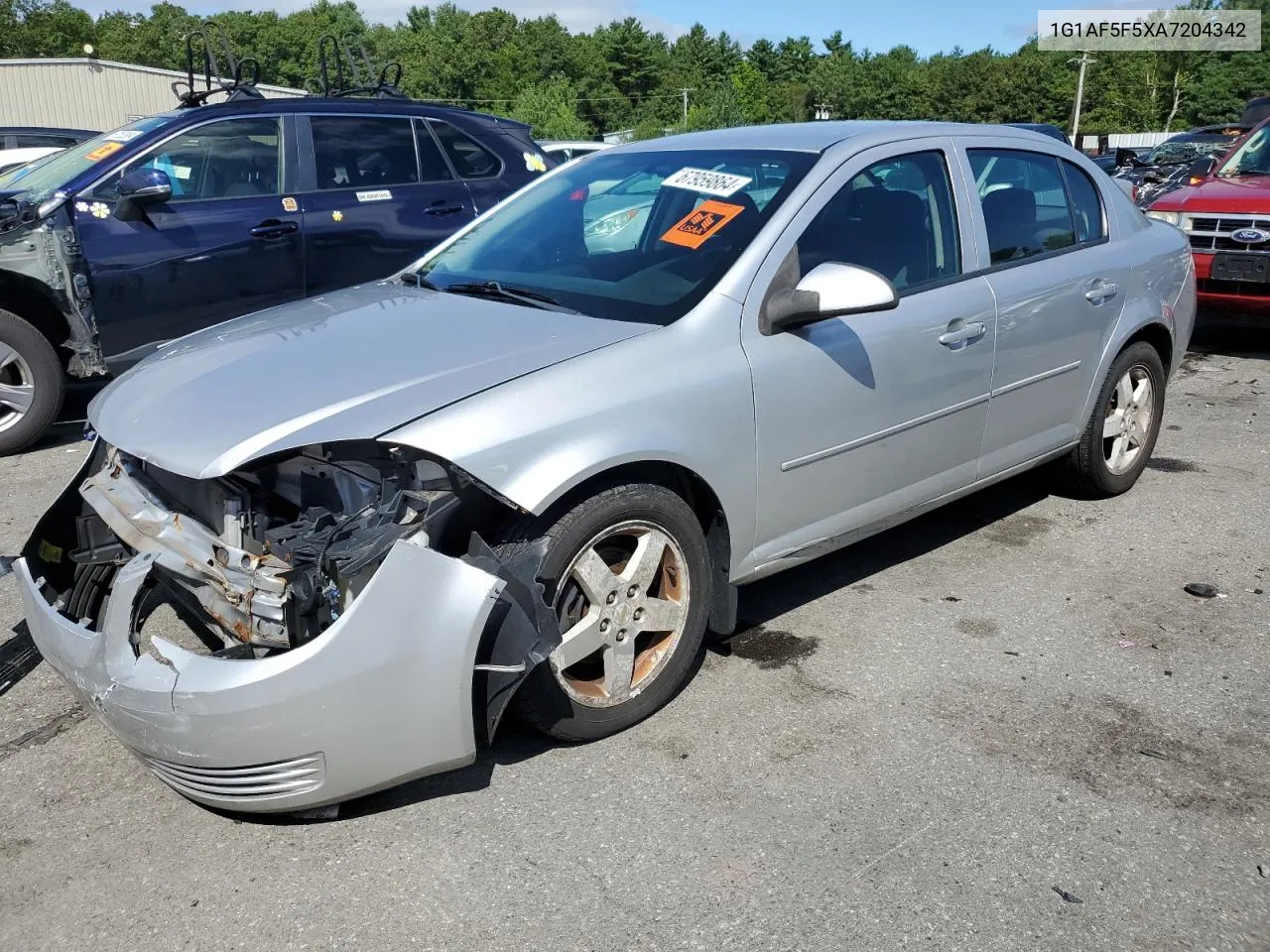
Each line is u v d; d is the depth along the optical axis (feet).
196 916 8.22
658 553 10.33
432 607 8.58
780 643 12.41
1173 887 8.48
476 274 12.73
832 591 13.82
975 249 13.44
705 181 12.47
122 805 9.57
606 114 428.56
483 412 9.15
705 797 9.56
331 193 22.34
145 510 9.70
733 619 11.24
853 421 11.86
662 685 10.69
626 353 10.11
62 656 9.18
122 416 9.94
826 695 11.26
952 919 8.13
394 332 10.80
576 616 10.02
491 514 9.40
